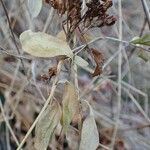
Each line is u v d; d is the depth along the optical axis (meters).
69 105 0.37
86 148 0.37
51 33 0.55
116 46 0.67
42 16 0.62
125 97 0.75
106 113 0.74
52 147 0.51
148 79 0.72
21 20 0.62
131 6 0.70
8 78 0.67
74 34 0.38
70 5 0.35
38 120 0.37
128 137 0.73
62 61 0.37
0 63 0.66
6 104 0.65
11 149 0.68
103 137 0.70
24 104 0.68
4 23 0.62
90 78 0.73
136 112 0.77
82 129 0.37
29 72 0.59
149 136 0.76
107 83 0.71
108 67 0.67
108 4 0.35
